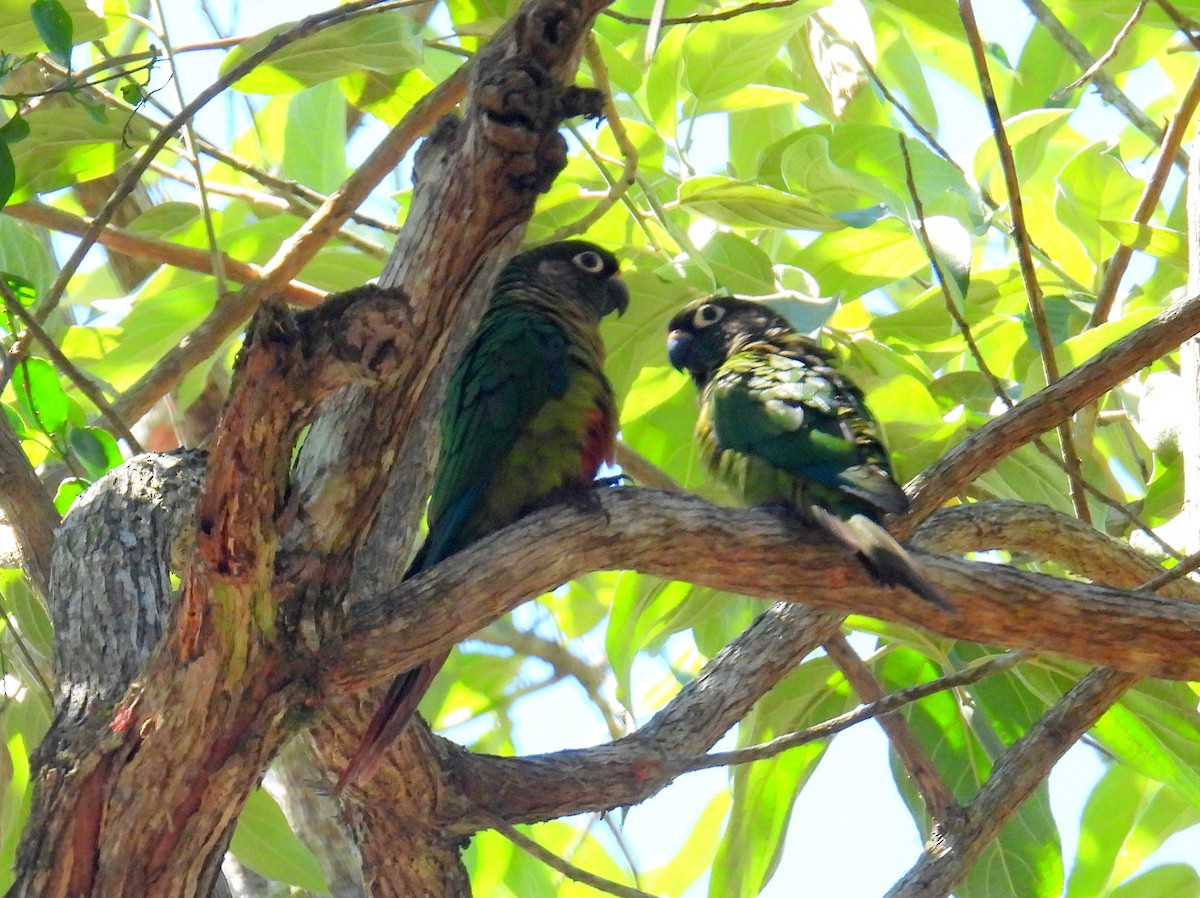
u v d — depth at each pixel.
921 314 11.83
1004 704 10.80
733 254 11.37
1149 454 13.59
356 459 5.96
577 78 11.65
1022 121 11.04
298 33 7.98
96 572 7.56
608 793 8.09
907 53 14.29
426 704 15.37
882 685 11.02
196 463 8.38
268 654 6.00
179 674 5.92
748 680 8.82
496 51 5.92
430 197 5.88
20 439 9.62
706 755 7.65
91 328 12.18
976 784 10.80
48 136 10.07
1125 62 13.81
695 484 12.56
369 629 6.26
